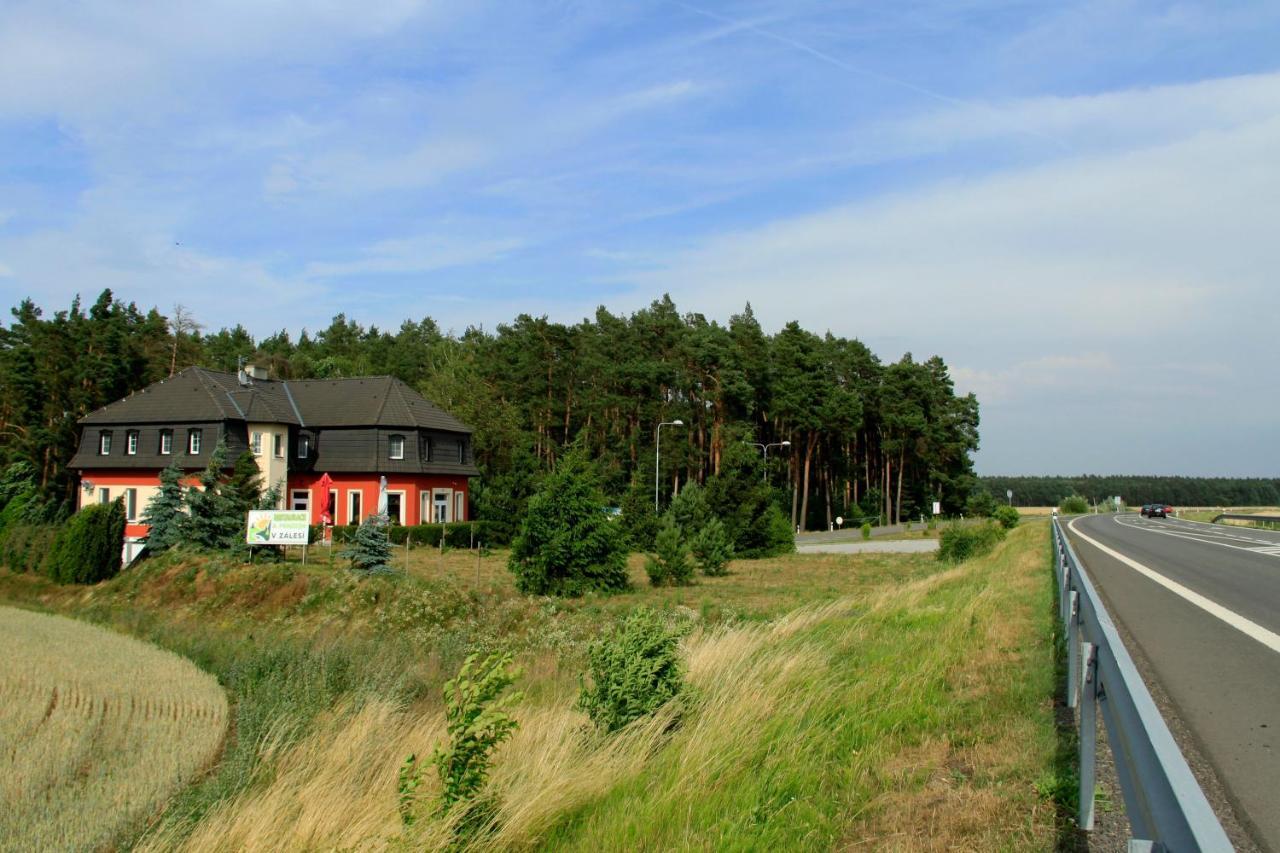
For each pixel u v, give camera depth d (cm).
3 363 6581
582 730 732
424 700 1235
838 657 993
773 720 678
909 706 716
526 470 4334
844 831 485
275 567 2619
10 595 3172
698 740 632
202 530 2997
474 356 7888
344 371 9275
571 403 6844
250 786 833
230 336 10469
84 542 3111
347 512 4841
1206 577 1831
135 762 1095
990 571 2059
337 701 1213
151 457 4691
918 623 1232
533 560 2375
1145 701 312
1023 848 436
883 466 8644
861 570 3164
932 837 462
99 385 6122
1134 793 312
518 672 593
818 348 7756
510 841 530
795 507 7212
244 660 1670
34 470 5666
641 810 534
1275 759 568
